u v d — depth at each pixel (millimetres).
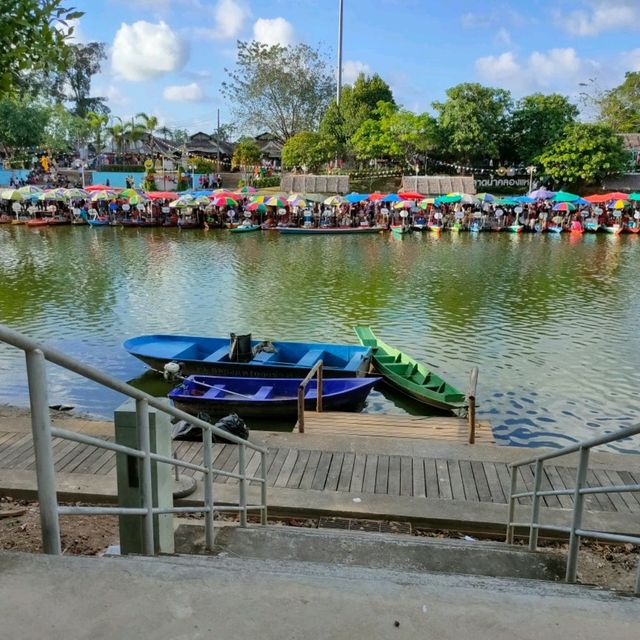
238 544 4711
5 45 4168
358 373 12336
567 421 11570
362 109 63531
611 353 15562
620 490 3160
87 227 45844
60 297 22000
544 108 57750
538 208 46781
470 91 57969
